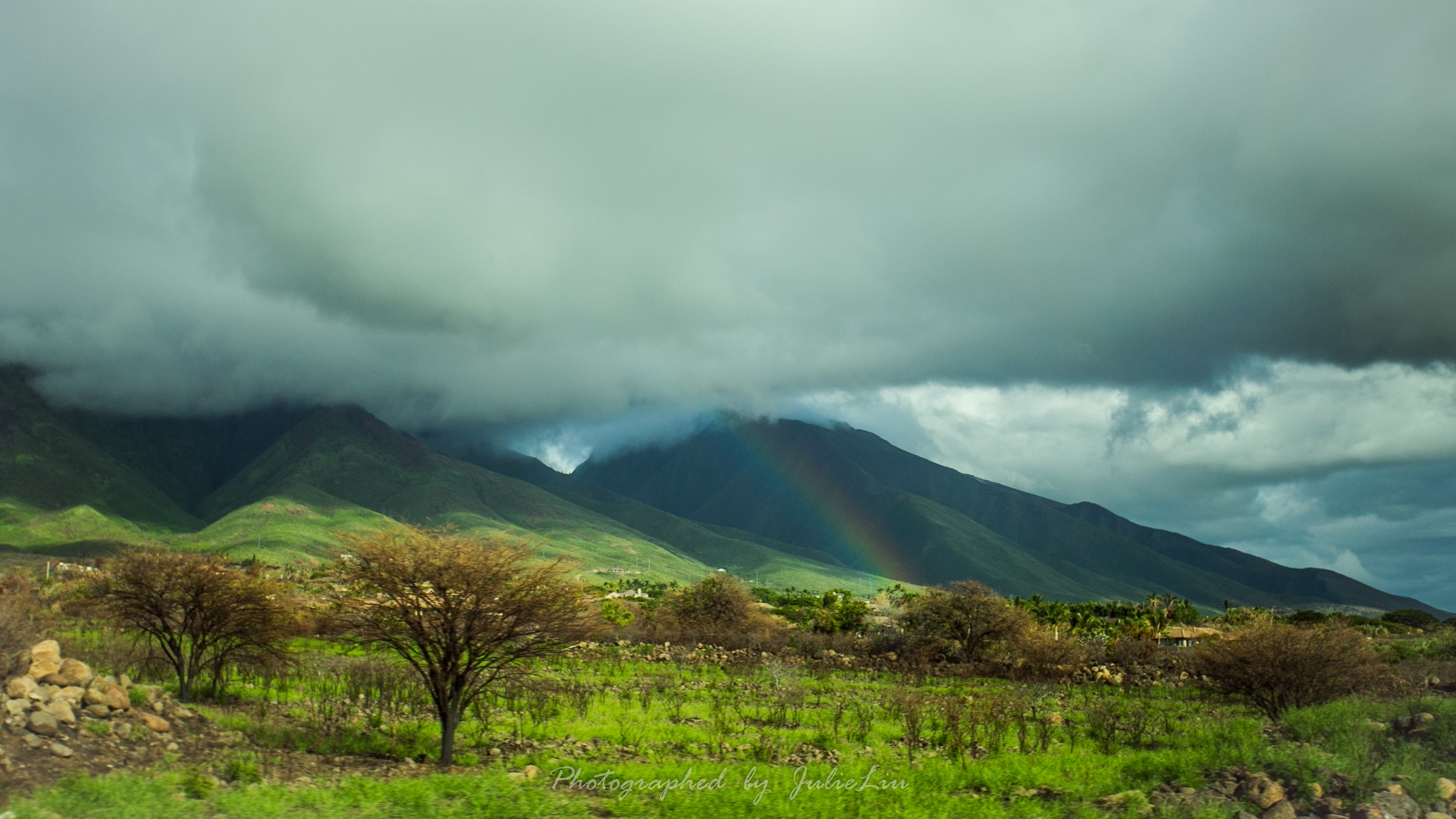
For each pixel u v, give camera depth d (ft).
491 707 88.84
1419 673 87.51
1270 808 42.45
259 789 46.52
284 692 94.07
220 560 85.97
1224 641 86.22
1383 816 40.16
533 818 43.93
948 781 54.34
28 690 51.96
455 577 63.41
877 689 134.21
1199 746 62.34
